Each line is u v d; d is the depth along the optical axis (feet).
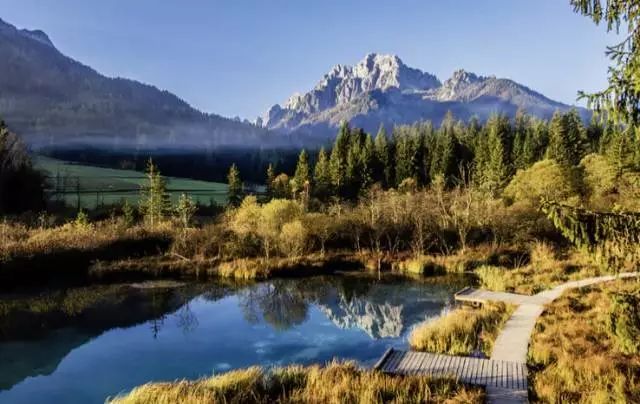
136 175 389.39
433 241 132.26
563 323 62.54
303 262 118.11
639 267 26.73
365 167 251.39
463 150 276.00
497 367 48.14
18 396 49.78
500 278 94.79
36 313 80.74
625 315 25.27
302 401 41.32
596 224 25.98
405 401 40.09
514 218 135.64
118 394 47.62
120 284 100.83
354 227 137.18
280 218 127.54
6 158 184.85
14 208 179.01
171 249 121.29
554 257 116.57
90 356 61.36
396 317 79.61
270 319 79.41
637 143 27.58
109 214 192.65
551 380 44.16
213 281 105.50
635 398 38.96
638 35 23.31
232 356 61.52
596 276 95.09
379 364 49.29
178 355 61.77
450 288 99.40
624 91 23.61
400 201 153.99
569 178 162.09
